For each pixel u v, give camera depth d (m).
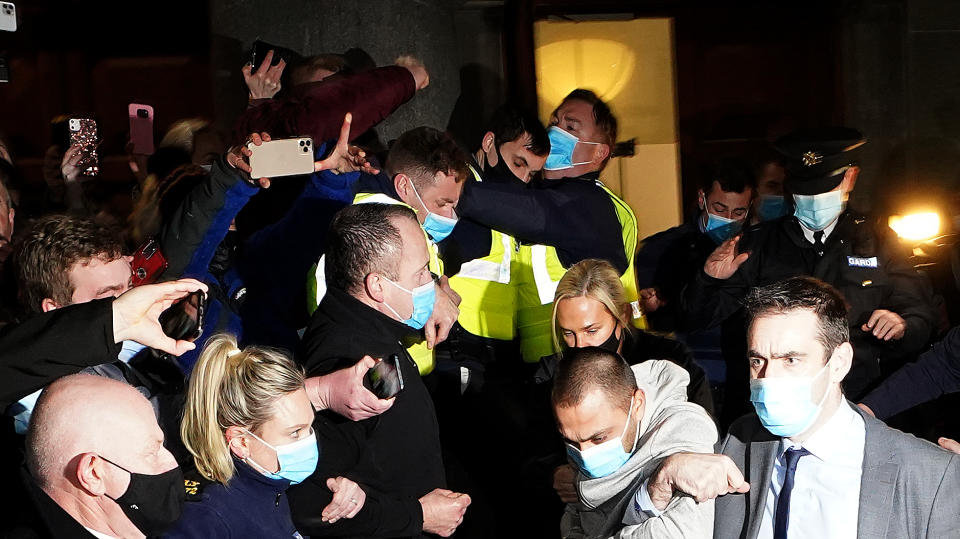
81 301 2.72
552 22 6.23
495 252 3.92
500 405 3.73
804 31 6.59
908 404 3.31
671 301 4.41
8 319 3.02
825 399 2.46
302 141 2.94
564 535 2.97
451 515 2.96
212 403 2.48
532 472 3.54
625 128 6.45
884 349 3.82
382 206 3.00
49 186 4.24
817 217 3.72
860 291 3.76
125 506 2.14
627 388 2.68
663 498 2.52
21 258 2.75
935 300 4.02
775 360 2.46
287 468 2.55
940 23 6.66
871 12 6.64
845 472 2.48
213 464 2.48
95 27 5.49
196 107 5.49
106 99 5.52
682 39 6.43
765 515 2.56
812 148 3.69
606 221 3.94
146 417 2.20
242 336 3.28
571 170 4.27
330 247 2.97
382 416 2.87
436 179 3.45
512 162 3.99
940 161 6.63
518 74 6.01
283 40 5.04
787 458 2.54
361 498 2.74
